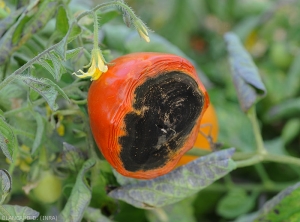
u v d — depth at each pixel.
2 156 0.31
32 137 0.29
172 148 0.25
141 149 0.24
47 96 0.23
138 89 0.23
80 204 0.26
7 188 0.24
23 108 0.27
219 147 0.31
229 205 0.42
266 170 0.47
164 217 0.36
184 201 0.37
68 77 0.29
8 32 0.29
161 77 0.23
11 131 0.24
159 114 0.24
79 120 0.29
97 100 0.23
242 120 0.47
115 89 0.23
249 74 0.33
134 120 0.23
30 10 0.29
